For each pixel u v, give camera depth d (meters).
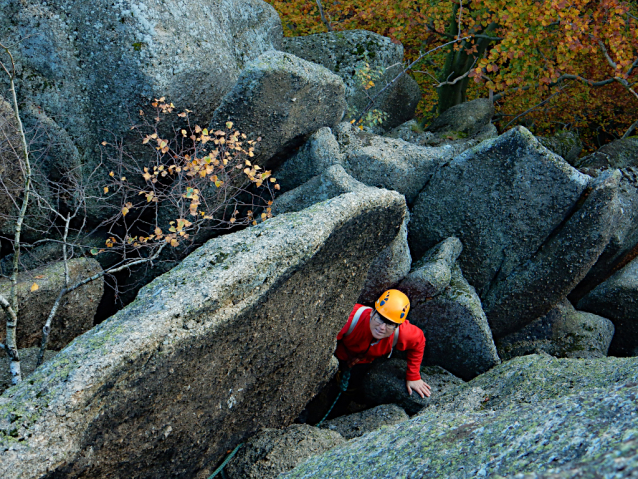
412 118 6.82
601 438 1.24
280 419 2.99
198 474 2.49
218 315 2.06
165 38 3.39
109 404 1.79
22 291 2.86
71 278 3.14
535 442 1.39
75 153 3.58
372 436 2.04
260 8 4.84
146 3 3.30
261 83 3.33
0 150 3.03
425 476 1.50
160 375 1.92
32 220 3.51
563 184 3.72
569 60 5.68
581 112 8.04
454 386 3.80
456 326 3.88
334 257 2.60
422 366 4.07
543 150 3.71
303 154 4.11
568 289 4.10
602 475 0.99
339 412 4.00
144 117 3.51
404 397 3.66
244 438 2.71
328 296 2.79
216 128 3.58
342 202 2.52
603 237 3.83
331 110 4.12
